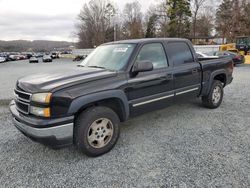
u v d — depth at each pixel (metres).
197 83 5.34
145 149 3.90
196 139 4.25
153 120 5.33
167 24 50.41
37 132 3.22
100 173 3.23
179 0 45.94
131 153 3.78
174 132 4.61
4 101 7.21
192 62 5.27
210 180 2.99
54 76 3.70
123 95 3.88
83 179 3.11
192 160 3.50
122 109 3.96
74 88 3.38
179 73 4.82
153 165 3.39
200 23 58.22
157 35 61.09
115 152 3.82
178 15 46.91
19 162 3.57
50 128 3.21
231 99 7.21
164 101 4.62
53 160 3.62
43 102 3.20
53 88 3.25
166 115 5.66
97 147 3.67
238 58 19.83
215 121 5.18
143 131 4.70
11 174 3.24
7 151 3.92
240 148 3.85
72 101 3.31
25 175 3.22
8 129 4.93
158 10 56.44
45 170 3.34
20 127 3.51
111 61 4.31
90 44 85.44
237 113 5.72
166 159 3.55
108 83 3.71
